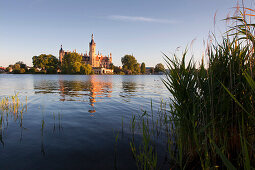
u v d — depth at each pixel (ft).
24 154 10.08
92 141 12.16
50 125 15.74
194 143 9.13
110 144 11.70
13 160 9.36
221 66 8.37
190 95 9.19
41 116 18.93
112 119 18.02
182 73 9.58
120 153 10.43
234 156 8.36
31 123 16.17
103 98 33.71
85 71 345.92
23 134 13.26
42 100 30.30
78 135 13.29
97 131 14.24
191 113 9.23
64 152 10.48
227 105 7.80
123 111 21.95
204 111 8.70
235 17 6.87
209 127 8.14
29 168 8.64
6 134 13.17
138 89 55.01
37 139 12.37
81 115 19.72
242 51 7.98
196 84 9.07
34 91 45.14
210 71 8.25
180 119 9.70
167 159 9.69
